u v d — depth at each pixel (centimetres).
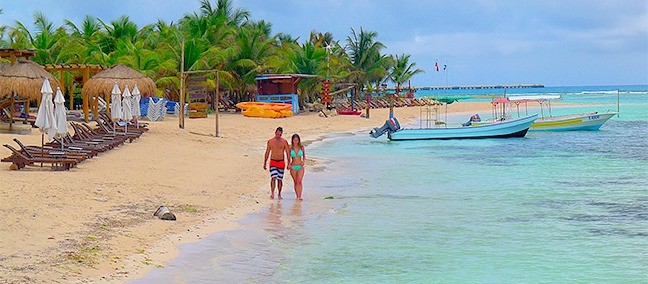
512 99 4338
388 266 995
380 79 7819
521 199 1619
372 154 2772
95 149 1956
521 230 1259
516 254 1075
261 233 1191
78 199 1280
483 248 1113
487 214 1417
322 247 1105
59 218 1109
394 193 1702
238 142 2969
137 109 2809
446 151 2925
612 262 1027
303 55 5903
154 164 1941
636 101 10106
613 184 1888
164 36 5450
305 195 1638
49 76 2542
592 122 4162
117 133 2486
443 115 6475
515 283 915
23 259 868
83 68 3234
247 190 1656
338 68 6638
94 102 3291
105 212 1207
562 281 927
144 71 4428
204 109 4162
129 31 5469
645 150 2948
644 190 1770
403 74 8319
